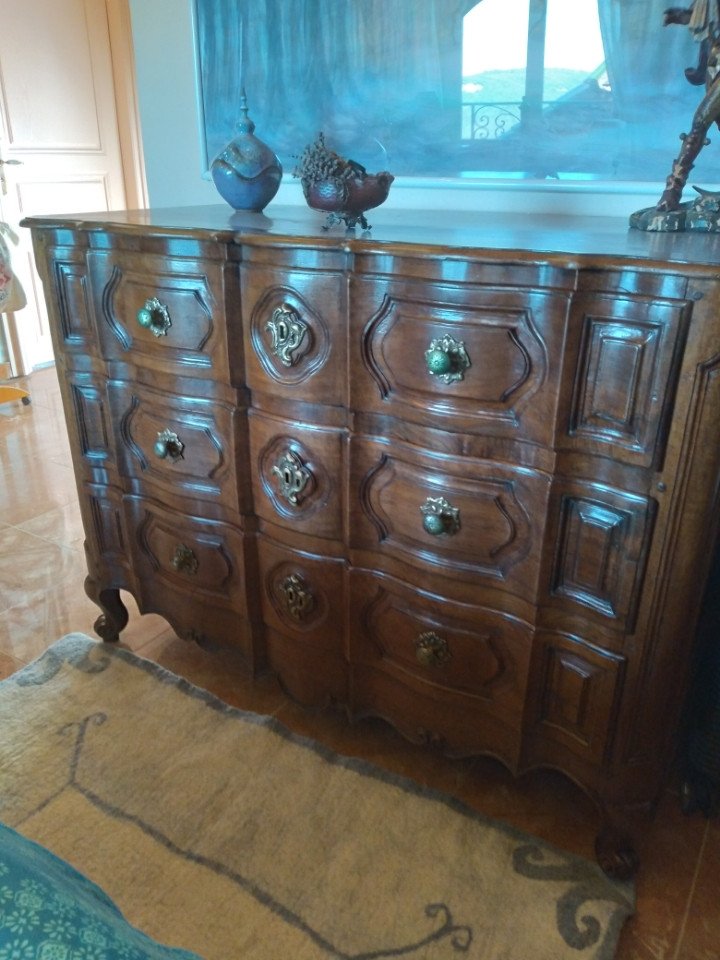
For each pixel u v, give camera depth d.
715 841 1.23
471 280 0.91
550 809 1.29
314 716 1.51
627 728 1.04
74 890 0.58
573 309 0.87
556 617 1.06
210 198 1.82
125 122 3.86
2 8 3.20
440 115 1.46
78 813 1.26
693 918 1.10
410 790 1.31
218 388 1.23
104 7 3.62
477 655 1.15
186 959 0.56
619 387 0.88
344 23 1.48
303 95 1.58
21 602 1.89
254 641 1.43
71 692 1.54
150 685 1.57
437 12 1.39
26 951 0.46
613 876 1.14
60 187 3.63
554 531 0.99
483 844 1.20
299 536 1.25
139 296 1.25
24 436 2.96
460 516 1.06
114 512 1.54
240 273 1.12
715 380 0.82
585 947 1.04
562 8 1.28
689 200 1.27
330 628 1.30
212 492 1.33
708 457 0.85
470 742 1.24
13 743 1.41
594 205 1.38
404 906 1.10
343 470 1.15
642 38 1.24
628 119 1.29
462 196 1.50
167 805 1.28
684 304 0.80
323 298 1.05
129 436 1.41
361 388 1.07
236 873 1.16
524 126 1.38
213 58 1.66
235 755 1.38
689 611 0.96
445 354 0.96
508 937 1.05
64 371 1.45
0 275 2.96
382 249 0.95
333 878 1.15
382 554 1.18
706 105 1.09
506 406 0.97
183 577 1.47
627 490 0.93
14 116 3.35
